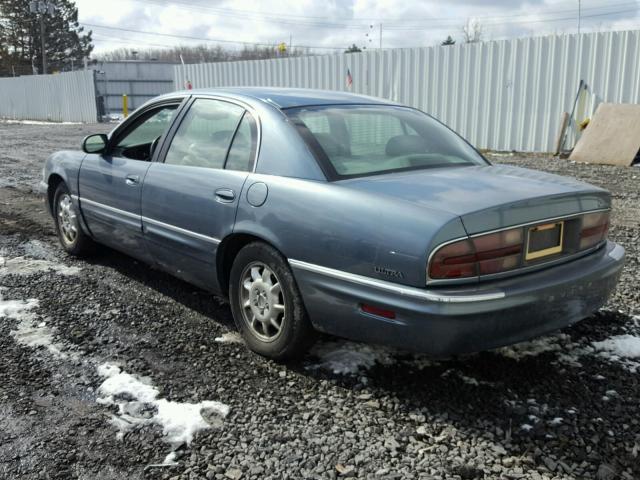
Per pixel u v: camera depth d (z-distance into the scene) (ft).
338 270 9.86
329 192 10.24
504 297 8.98
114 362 11.52
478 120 45.55
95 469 8.40
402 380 10.74
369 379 10.78
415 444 8.94
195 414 9.71
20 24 217.56
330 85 54.70
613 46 38.68
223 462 8.54
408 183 10.34
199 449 8.84
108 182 15.52
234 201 11.65
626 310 13.84
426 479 8.15
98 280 16.38
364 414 9.73
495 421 9.50
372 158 11.47
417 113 14.10
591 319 13.32
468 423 9.45
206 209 12.26
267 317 11.40
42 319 13.58
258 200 11.19
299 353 11.22
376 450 8.80
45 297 14.99
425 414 9.71
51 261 18.19
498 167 12.23
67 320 13.53
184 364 11.45
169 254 13.69
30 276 16.67
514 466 8.43
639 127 36.70
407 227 9.07
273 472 8.32
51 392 10.42
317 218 10.16
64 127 84.33
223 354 11.87
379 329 9.50
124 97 86.28
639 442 8.96
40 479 8.18
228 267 12.59
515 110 43.55
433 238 8.78
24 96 115.24
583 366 11.25
